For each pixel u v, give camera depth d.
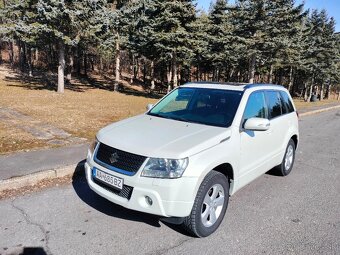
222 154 3.88
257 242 3.82
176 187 3.38
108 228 3.92
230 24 31.92
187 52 24.06
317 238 3.99
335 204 5.16
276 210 4.79
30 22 20.62
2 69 36.00
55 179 5.43
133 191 3.47
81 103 16.42
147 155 3.47
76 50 38.47
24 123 9.72
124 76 53.22
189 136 3.88
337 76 47.69
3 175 5.11
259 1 26.52
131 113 13.83
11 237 3.62
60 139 7.90
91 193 4.95
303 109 23.20
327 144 10.45
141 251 3.48
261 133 4.91
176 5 22.41
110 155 3.75
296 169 7.11
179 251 3.52
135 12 24.38
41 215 4.17
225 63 37.97
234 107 4.57
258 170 5.05
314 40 41.03
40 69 42.47
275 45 27.12
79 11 19.53
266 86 5.62
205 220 3.82
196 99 4.98
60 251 3.41
